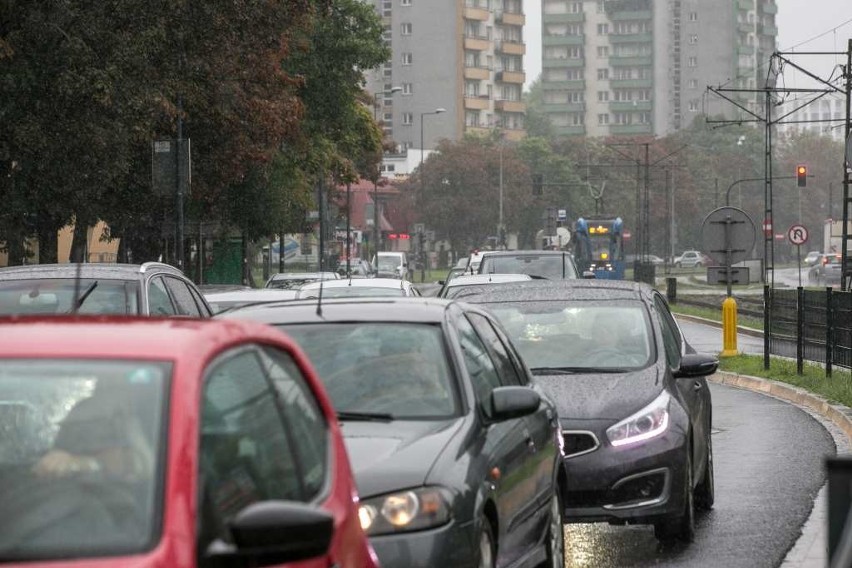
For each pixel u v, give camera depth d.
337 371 18.25
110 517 8.84
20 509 8.92
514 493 17.83
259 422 10.63
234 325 11.25
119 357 9.88
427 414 17.55
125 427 9.36
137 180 82.50
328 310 19.47
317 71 119.50
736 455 36.78
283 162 111.44
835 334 52.47
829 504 8.98
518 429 18.73
